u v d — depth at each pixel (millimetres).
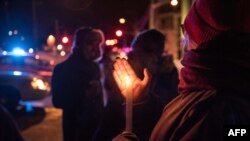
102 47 3967
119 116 2383
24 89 9266
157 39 2889
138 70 2680
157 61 2979
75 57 3691
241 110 1038
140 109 1629
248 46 1091
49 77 12953
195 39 1180
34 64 12656
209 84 1087
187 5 6336
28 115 8938
